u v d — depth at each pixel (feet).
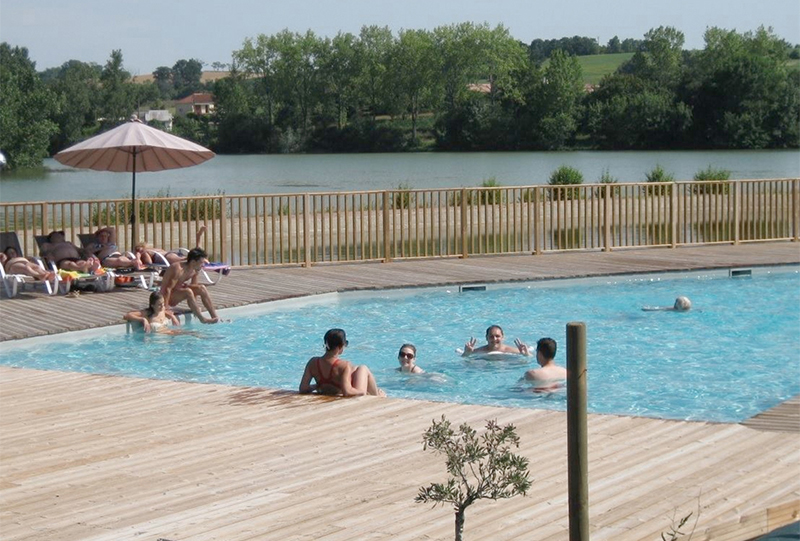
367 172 198.18
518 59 308.40
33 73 254.27
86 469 20.13
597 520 16.48
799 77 278.46
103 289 46.26
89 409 25.70
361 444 21.83
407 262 58.13
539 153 280.92
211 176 195.52
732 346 37.96
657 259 58.54
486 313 44.70
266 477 19.38
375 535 15.90
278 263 56.39
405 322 42.75
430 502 17.42
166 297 41.47
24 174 215.92
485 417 24.14
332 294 47.47
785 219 68.13
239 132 317.63
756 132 276.82
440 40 315.78
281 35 320.50
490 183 90.74
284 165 231.91
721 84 279.69
